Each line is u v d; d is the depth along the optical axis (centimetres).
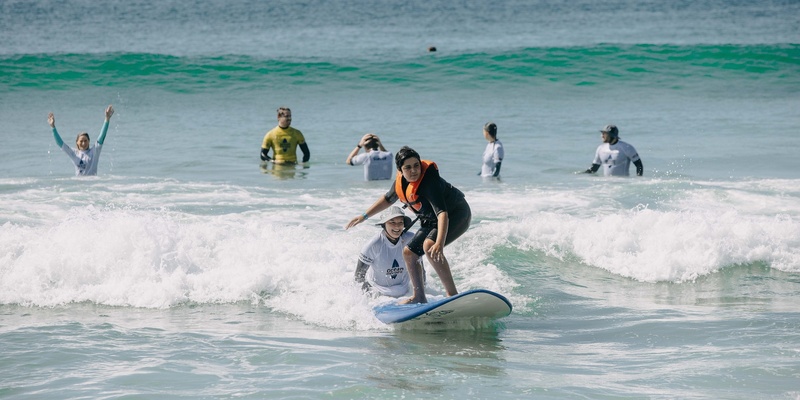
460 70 8938
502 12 19975
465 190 3691
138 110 7031
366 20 17388
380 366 1667
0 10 19575
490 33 14025
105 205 3166
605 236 2689
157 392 1486
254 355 1731
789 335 1883
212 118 6625
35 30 14438
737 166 4534
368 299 2170
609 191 3616
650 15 18812
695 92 8188
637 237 2681
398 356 1748
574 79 8694
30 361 1677
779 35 13200
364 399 1454
